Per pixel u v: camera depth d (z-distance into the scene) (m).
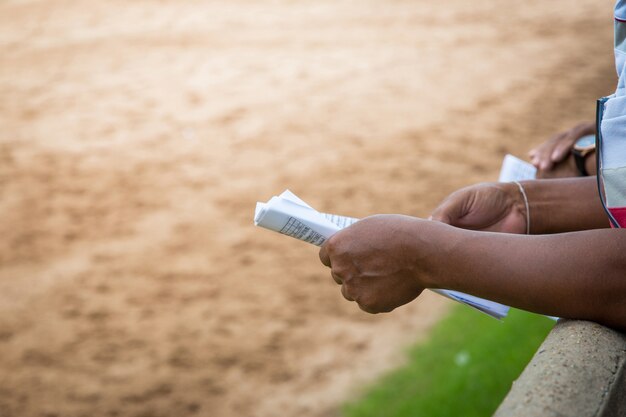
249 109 11.12
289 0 16.73
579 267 1.09
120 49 14.05
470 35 14.13
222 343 6.12
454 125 10.35
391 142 9.85
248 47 13.84
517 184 1.53
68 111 11.38
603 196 1.22
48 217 8.36
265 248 7.48
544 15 15.16
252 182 8.92
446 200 1.53
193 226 7.98
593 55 12.90
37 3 17.06
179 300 6.75
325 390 5.43
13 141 10.42
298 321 6.32
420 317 6.14
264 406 5.37
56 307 6.79
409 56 13.13
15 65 13.51
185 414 5.36
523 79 11.97
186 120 10.84
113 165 9.54
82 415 5.44
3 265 7.50
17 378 5.89
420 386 4.85
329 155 9.53
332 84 11.97
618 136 1.19
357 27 14.75
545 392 0.99
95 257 7.53
